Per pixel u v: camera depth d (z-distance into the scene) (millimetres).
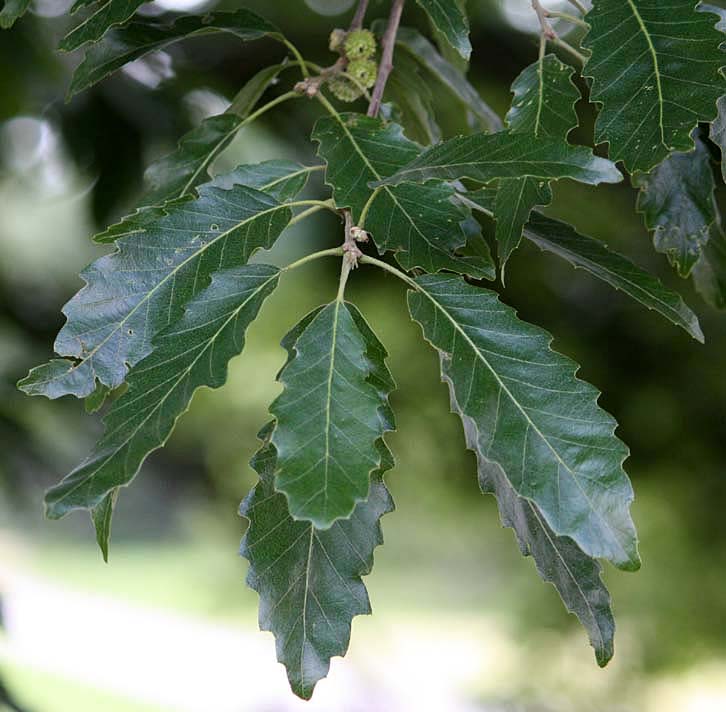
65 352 1195
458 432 3260
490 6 2234
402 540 8109
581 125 2154
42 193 2605
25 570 9594
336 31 1319
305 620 1205
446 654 7148
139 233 1207
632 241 2541
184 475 4070
